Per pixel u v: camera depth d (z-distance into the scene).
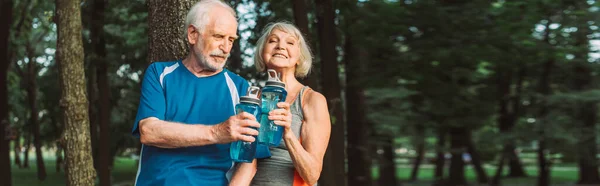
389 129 12.62
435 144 14.77
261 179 2.48
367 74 11.34
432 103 12.15
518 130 14.14
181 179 2.30
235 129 2.07
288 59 2.56
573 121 13.97
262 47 2.63
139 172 2.40
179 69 2.40
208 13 2.29
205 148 2.36
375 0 9.91
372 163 13.67
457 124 12.65
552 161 17.77
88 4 11.54
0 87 13.05
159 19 3.54
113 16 12.24
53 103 25.47
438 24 10.41
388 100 12.01
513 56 11.11
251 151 2.20
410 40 10.92
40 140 28.77
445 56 10.29
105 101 13.06
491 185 20.23
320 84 10.00
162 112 2.32
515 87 16.61
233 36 2.33
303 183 2.50
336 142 8.85
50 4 16.30
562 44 11.82
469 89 13.38
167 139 2.18
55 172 33.16
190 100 2.36
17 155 37.19
